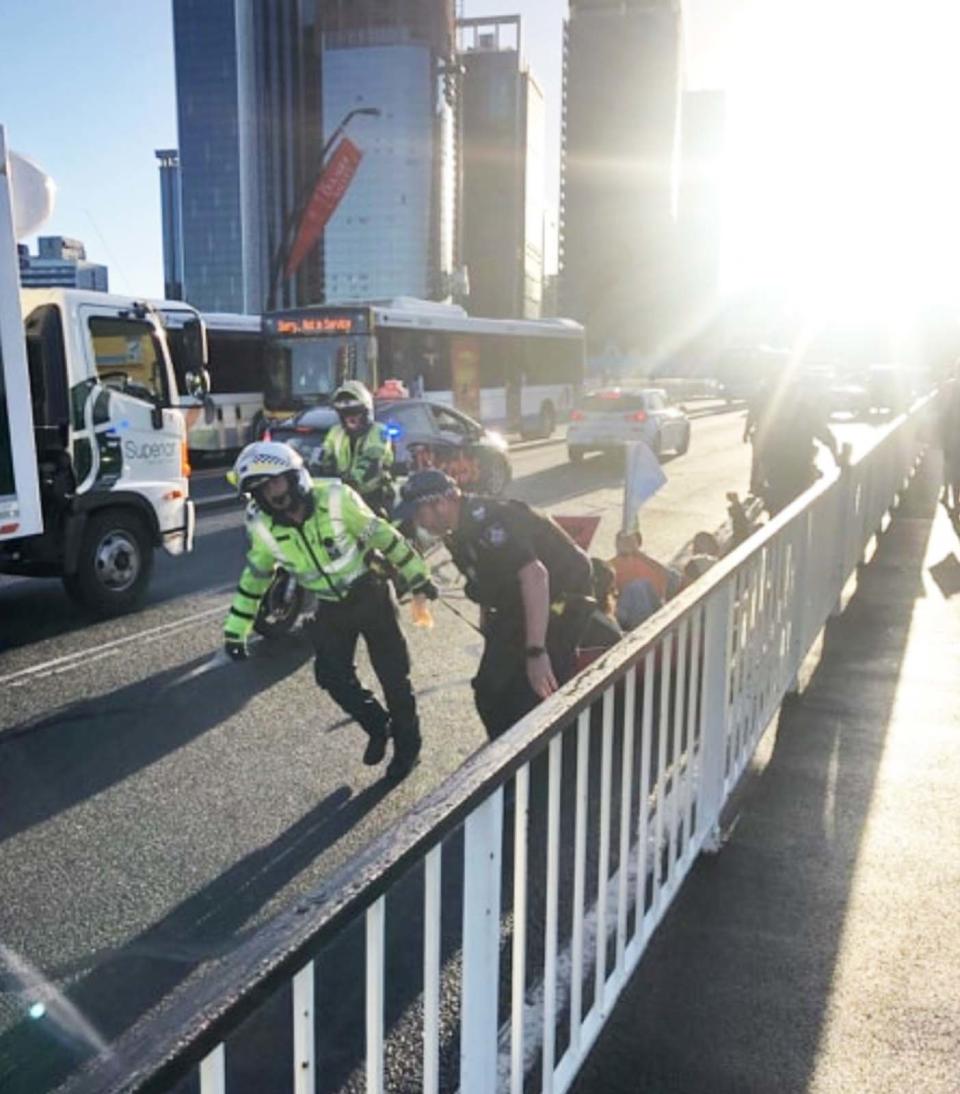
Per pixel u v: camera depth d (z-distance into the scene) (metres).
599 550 11.80
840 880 4.02
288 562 5.15
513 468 21.33
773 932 3.66
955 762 5.18
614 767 4.94
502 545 4.63
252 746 5.84
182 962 3.70
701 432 33.06
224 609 9.31
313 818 4.89
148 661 7.59
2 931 3.89
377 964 1.86
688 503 15.91
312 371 21.64
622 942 3.16
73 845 4.61
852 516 8.45
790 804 4.70
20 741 5.91
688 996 3.30
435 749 5.79
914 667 6.73
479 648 7.91
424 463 14.63
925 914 3.78
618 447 22.02
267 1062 3.08
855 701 6.09
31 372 8.62
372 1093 1.89
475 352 26.45
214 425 22.84
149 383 9.53
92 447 8.79
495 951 2.28
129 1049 1.33
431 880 2.01
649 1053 3.03
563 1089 2.74
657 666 3.92
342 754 5.73
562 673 4.91
